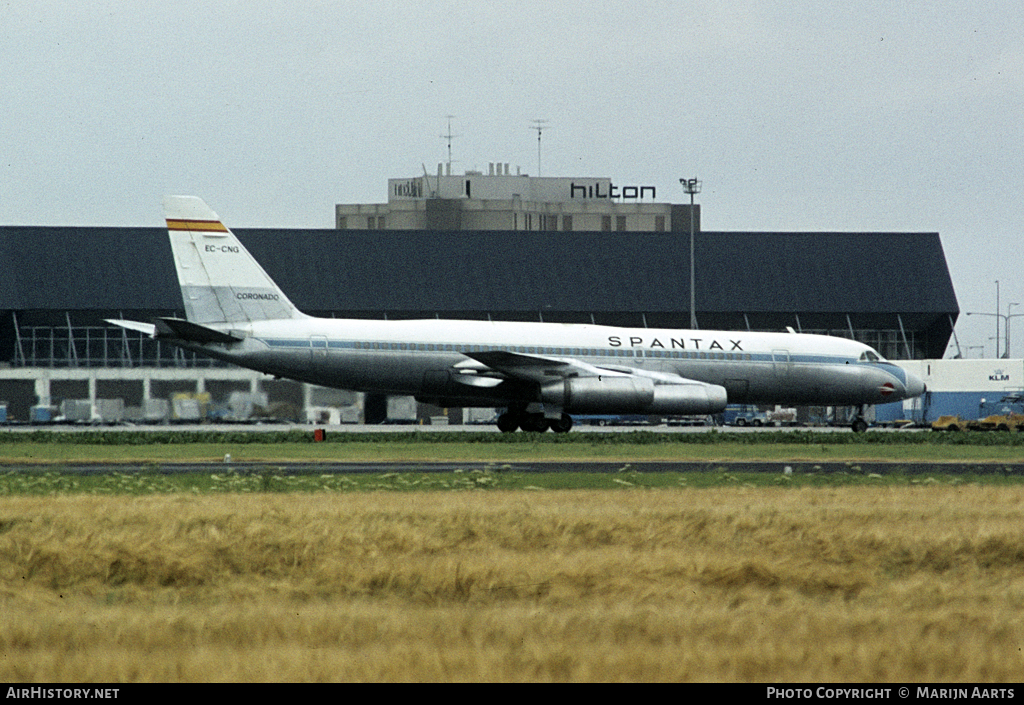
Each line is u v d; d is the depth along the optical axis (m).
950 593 73.69
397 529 90.81
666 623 63.69
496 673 54.53
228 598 74.25
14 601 72.50
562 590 74.25
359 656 56.75
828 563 84.06
